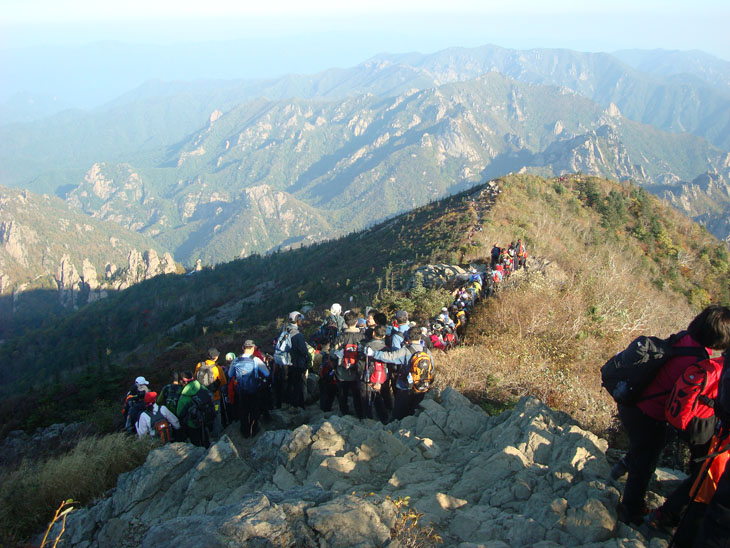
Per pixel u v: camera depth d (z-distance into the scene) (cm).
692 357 364
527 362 1056
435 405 768
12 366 11956
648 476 404
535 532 412
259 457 658
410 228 5722
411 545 404
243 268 14150
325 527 396
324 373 945
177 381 896
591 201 5622
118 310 13325
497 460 531
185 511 539
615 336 1324
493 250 2000
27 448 1440
